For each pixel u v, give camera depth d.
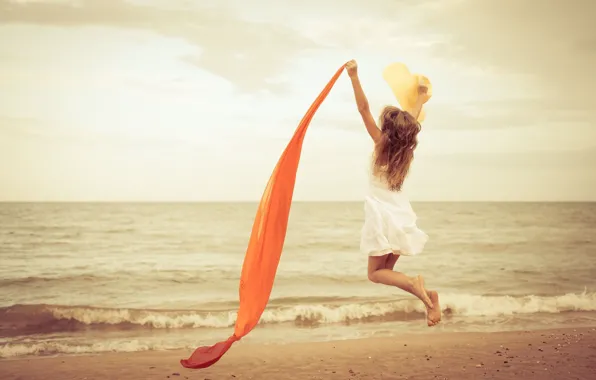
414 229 2.49
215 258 14.90
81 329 8.00
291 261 14.41
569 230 20.72
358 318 8.63
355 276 12.41
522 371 5.45
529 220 22.66
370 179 2.61
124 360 6.20
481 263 14.30
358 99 2.58
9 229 17.75
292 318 8.59
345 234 20.08
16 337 7.52
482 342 6.73
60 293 10.60
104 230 19.53
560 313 8.85
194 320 8.38
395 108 2.59
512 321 8.30
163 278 12.13
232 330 7.95
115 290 10.95
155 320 8.34
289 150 2.62
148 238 18.45
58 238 17.22
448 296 9.67
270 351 6.48
